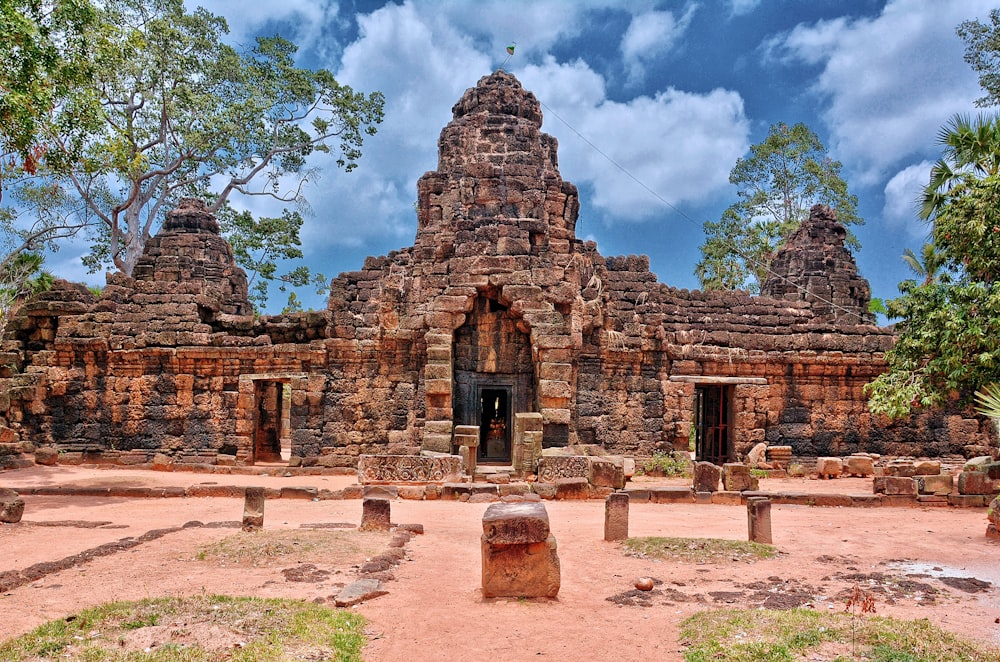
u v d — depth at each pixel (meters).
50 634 8.13
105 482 21.61
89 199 38.16
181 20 36.94
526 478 22.05
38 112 18.36
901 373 21.95
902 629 8.42
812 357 27.86
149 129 39.19
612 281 27.41
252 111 39.75
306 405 25.69
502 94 30.27
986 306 19.06
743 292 30.34
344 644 8.02
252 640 7.95
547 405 24.02
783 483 24.22
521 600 9.99
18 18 17.45
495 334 25.80
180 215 31.05
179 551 12.63
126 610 8.87
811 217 36.75
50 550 12.93
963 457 28.23
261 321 27.95
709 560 12.28
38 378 26.81
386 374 25.88
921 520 16.69
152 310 27.70
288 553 12.16
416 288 26.33
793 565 12.08
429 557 12.36
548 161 29.89
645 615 9.41
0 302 33.72
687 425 26.47
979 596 10.34
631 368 26.66
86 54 20.62
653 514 17.25
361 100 43.91
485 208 26.73
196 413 26.70
